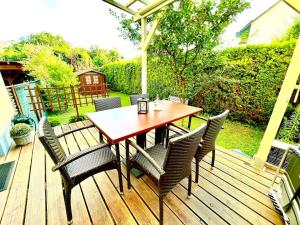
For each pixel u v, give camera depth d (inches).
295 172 46.4
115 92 359.6
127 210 51.3
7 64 220.5
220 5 102.4
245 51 135.2
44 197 55.6
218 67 141.3
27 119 112.5
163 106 85.8
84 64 567.5
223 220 48.8
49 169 70.7
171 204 53.7
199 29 107.2
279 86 122.9
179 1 106.3
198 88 143.3
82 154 43.9
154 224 47.0
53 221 47.3
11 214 49.3
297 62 56.7
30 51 251.8
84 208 51.5
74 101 173.3
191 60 126.8
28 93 158.7
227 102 156.0
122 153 85.1
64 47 509.7
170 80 164.2
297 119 81.5
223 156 84.2
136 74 275.4
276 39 125.2
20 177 65.4
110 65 373.4
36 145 91.7
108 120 62.3
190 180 53.6
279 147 69.1
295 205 43.3
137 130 52.3
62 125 127.3
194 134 39.7
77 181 45.9
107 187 60.7
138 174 66.5
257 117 139.6
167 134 75.2
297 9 54.0
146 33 128.5
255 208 53.1
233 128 144.3
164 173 37.6
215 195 58.2
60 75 258.5
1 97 88.4
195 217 49.4
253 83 135.5
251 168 74.4
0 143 79.0
